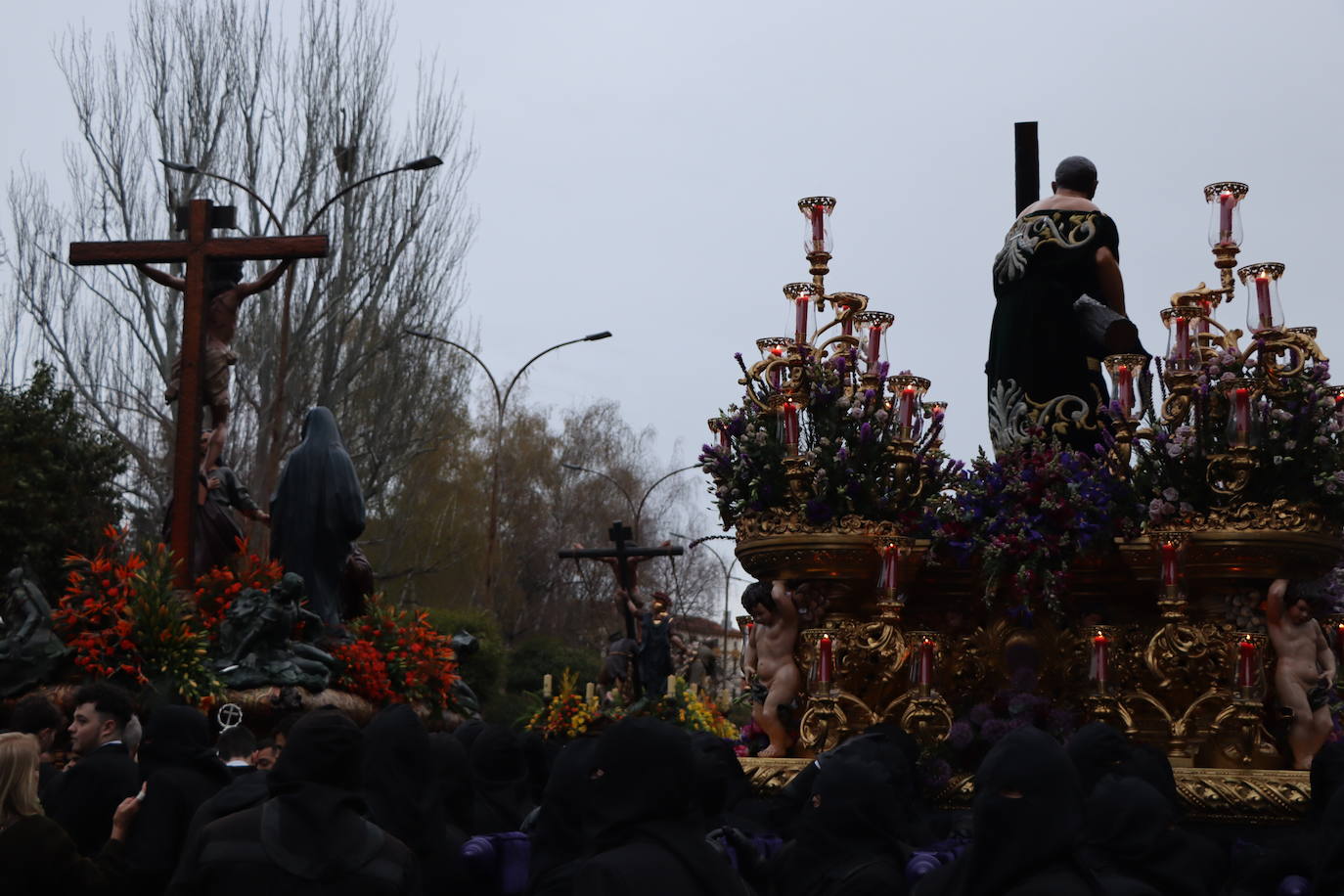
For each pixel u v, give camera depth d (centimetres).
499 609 5369
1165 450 917
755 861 589
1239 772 864
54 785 634
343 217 3547
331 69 3594
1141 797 493
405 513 4194
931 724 910
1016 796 395
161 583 1304
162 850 575
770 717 973
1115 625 947
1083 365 1045
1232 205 966
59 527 2962
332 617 1520
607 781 396
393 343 3603
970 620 981
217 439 1578
